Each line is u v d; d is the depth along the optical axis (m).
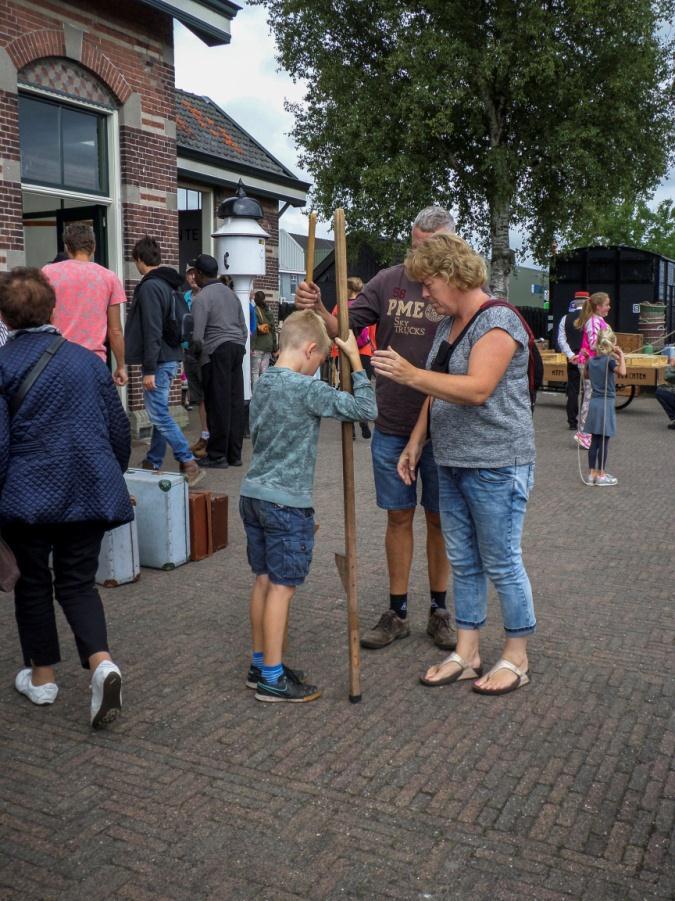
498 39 18.95
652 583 5.20
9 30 8.59
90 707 3.53
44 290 3.34
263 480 3.50
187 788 2.94
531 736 3.30
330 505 7.22
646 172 21.39
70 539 3.38
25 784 2.95
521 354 3.45
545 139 19.86
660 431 12.48
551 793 2.91
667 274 20.34
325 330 3.60
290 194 16.67
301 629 4.43
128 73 10.12
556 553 5.85
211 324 8.38
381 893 2.41
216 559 5.67
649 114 20.95
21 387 3.22
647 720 3.43
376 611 4.70
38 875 2.48
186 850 2.60
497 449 3.49
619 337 18.69
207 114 15.99
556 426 12.91
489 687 3.66
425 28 19.19
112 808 2.81
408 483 3.92
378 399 4.15
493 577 3.65
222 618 4.58
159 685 3.75
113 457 3.40
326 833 2.68
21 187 8.84
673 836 2.67
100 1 9.62
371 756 3.15
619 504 7.44
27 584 3.42
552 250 20.88
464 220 22.03
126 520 3.41
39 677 3.58
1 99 8.54
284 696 3.57
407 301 4.05
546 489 8.09
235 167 14.88
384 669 3.94
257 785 2.95
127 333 7.22
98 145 10.05
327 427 12.28
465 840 2.65
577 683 3.78
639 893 2.41
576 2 18.58
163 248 10.87
